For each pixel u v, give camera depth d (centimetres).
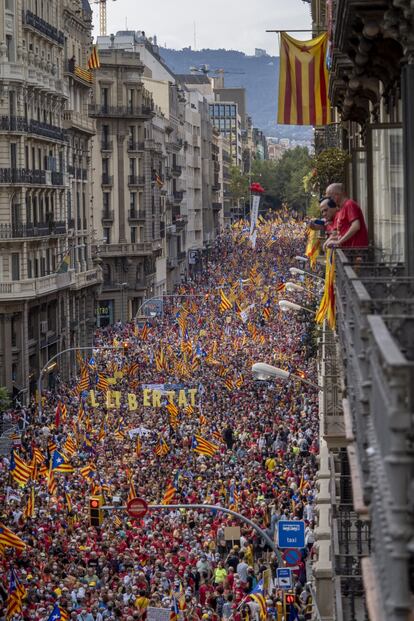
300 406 7006
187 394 7531
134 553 4328
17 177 9250
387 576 844
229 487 5062
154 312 12888
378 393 945
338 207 2100
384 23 1673
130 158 14775
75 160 11581
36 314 9669
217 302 13050
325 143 4603
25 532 4534
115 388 8069
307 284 11900
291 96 3225
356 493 1138
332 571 2611
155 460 5750
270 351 9088
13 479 5309
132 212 14775
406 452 833
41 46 10162
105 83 14538
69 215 11150
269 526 4634
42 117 10094
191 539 4534
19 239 9181
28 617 3612
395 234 1894
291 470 5581
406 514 820
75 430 6544
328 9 3142
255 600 3459
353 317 1388
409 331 1099
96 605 3597
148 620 3538
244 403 7256
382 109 2336
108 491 5131
